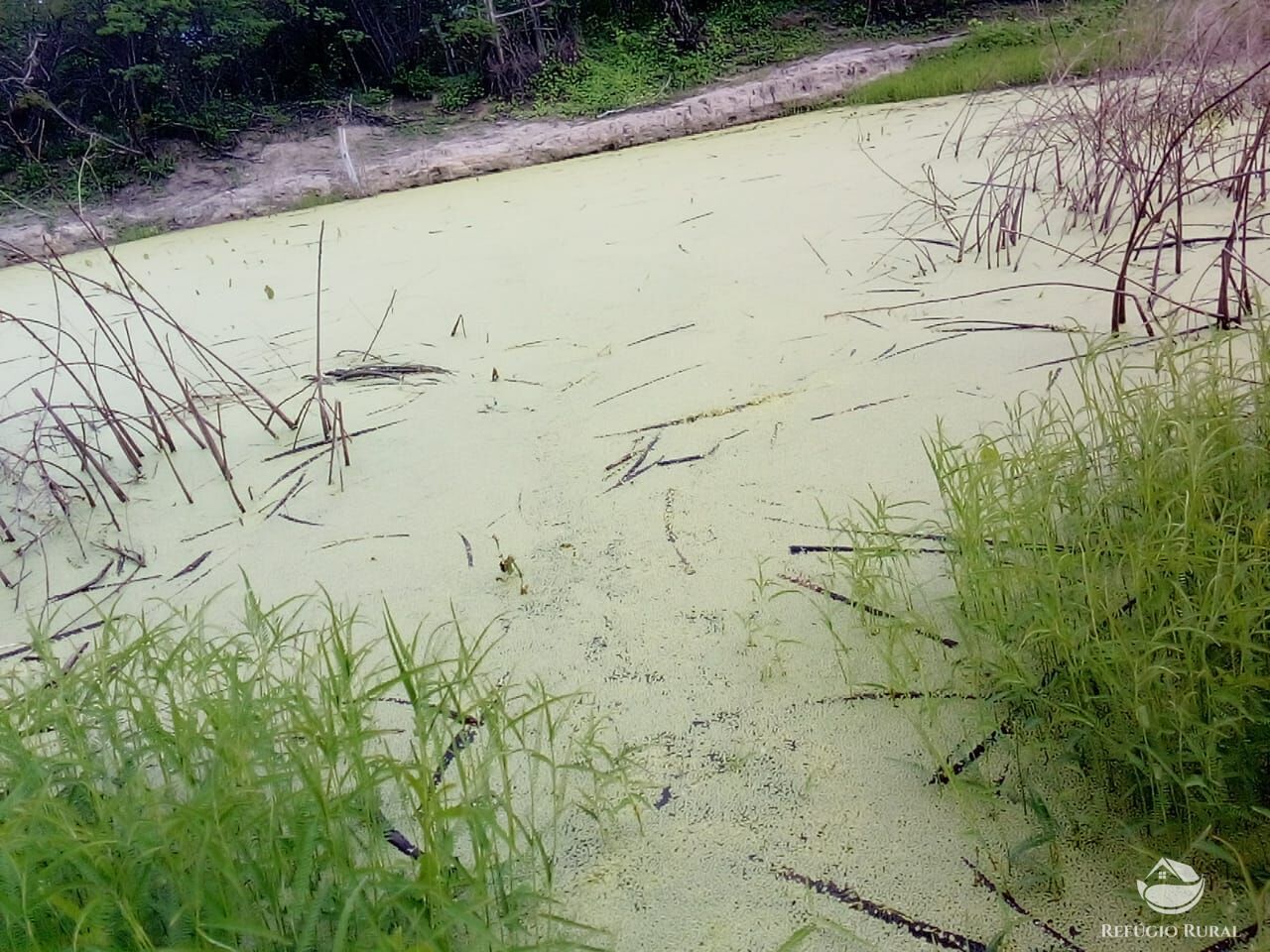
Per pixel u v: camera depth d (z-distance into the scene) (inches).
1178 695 34.1
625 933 33.2
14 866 28.1
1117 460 46.2
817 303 84.1
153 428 72.9
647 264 103.6
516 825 37.6
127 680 38.9
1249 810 33.2
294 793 32.5
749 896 34.0
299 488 66.3
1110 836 34.1
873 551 45.3
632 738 41.1
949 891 33.2
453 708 43.0
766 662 44.2
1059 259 86.4
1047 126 108.8
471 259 118.5
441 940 29.8
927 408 62.9
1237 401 45.1
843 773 38.2
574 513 58.4
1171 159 91.5
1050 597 39.8
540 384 76.8
